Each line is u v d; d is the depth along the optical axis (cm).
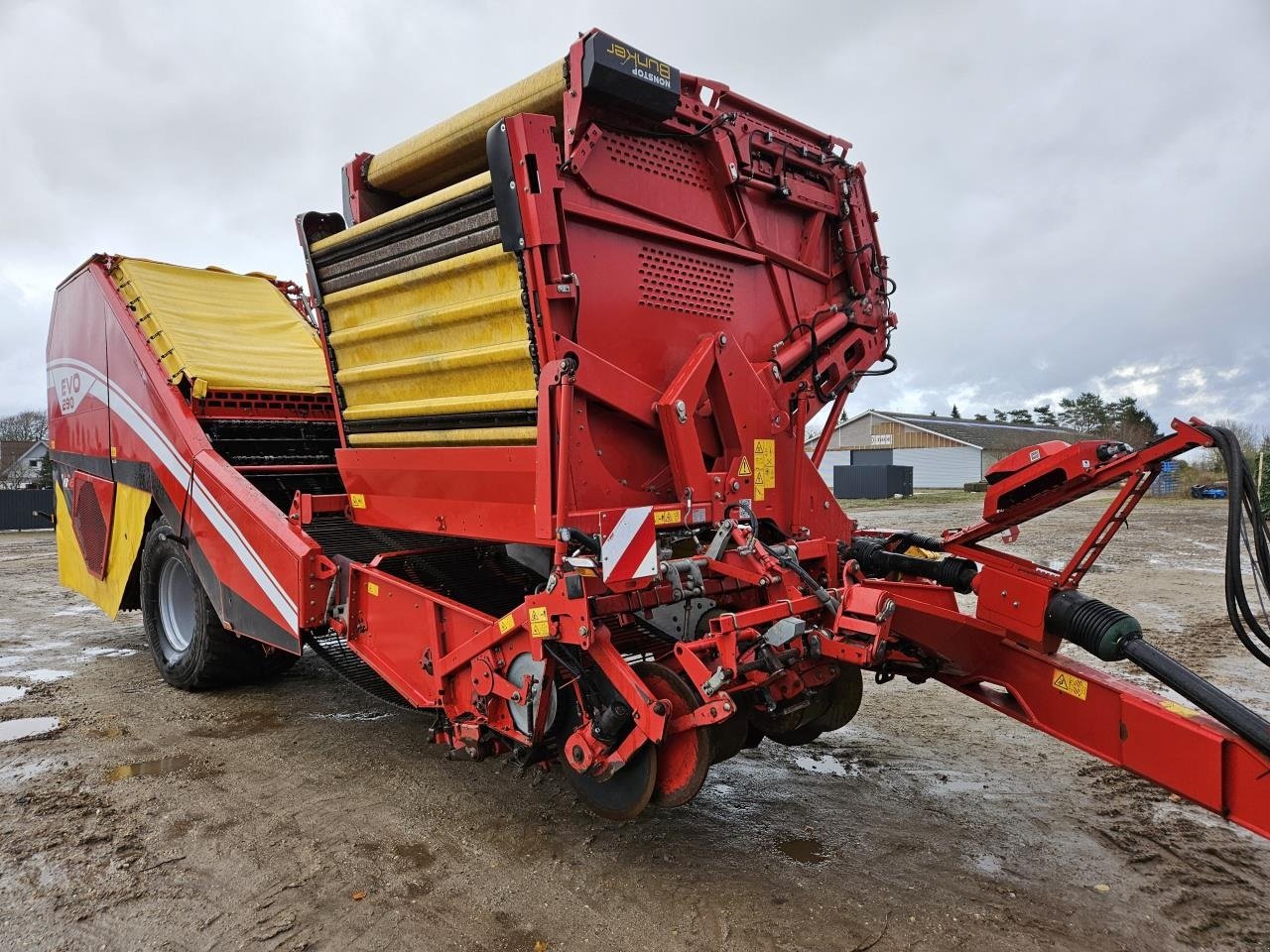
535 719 322
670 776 305
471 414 370
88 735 479
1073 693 326
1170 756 289
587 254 343
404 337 399
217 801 387
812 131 441
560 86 346
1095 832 357
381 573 406
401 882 315
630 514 303
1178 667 290
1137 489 312
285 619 432
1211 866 328
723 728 339
